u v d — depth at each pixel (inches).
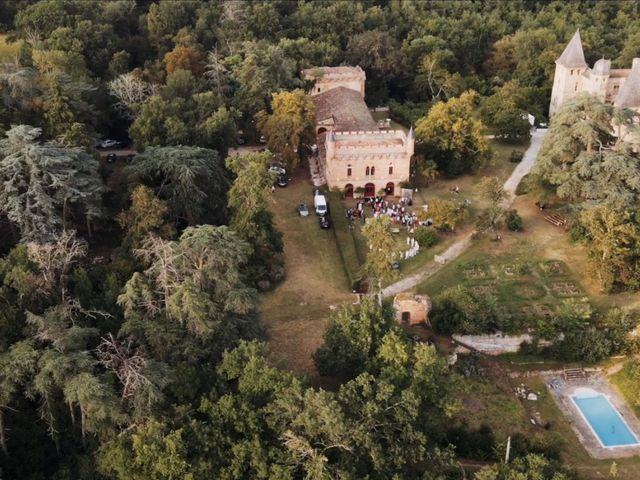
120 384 2321.6
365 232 3223.4
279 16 6245.1
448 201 4077.3
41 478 2269.9
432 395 2469.2
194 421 2230.6
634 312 3378.4
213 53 5290.4
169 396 2411.4
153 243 2874.0
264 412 2309.3
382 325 2768.2
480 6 7263.8
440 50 6058.1
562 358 3248.0
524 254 3858.3
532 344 3265.3
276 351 3097.9
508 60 6343.5
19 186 3085.6
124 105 4746.6
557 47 6146.7
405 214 4205.2
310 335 3211.1
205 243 2642.7
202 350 2527.1
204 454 2201.0
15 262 2775.6
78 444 2402.8
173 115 4281.5
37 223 3024.1
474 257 3828.7
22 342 2269.9
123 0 6102.4
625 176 3814.0
